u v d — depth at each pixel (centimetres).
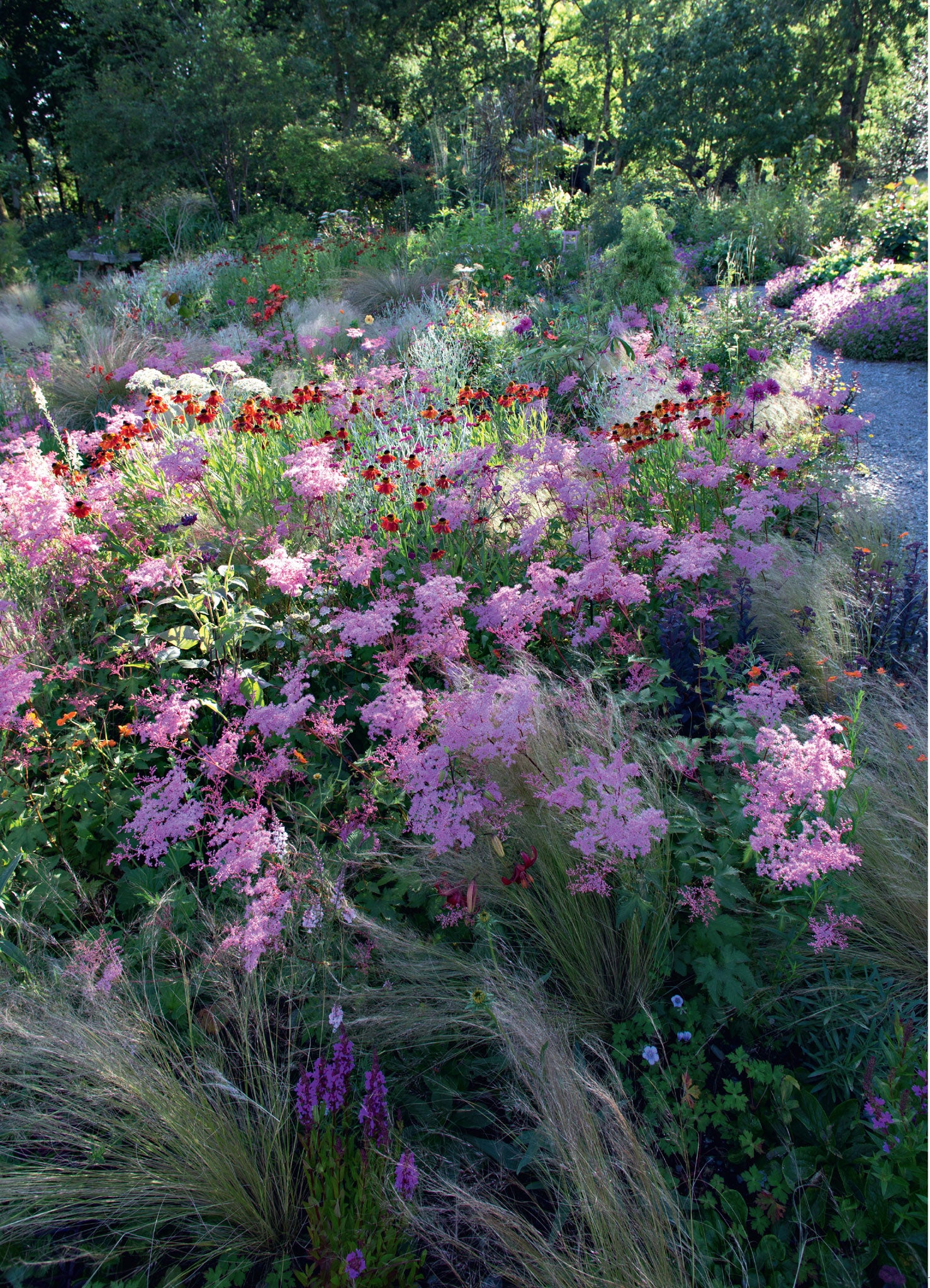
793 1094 182
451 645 264
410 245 1220
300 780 269
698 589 312
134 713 297
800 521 416
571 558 354
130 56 2078
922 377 782
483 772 222
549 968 213
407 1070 193
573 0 3056
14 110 2950
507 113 1518
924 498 480
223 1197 165
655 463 419
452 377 622
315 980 207
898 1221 154
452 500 354
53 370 800
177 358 745
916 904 204
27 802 258
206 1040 197
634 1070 194
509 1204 171
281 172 2072
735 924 198
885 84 2559
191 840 248
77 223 2442
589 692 254
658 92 2516
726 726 237
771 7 2317
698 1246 158
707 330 771
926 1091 155
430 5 2519
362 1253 141
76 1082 180
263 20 2517
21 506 345
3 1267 163
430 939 215
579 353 649
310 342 755
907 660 317
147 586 308
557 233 1140
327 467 357
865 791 216
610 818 188
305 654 301
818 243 1482
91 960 199
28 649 318
